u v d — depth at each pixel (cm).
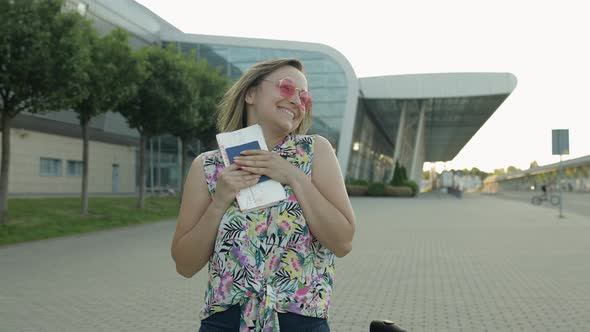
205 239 159
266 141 169
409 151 7406
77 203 2016
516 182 13762
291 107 164
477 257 990
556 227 1652
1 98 1402
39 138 3195
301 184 157
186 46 3847
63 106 1396
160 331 498
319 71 3925
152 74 1977
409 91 4519
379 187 4578
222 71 3844
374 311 570
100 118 3469
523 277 773
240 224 157
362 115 4900
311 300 156
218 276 159
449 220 1955
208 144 2728
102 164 3819
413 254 1036
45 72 1280
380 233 1468
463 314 552
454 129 6594
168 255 1035
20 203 1806
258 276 154
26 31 1248
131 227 1666
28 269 866
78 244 1224
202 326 163
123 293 673
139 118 2014
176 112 2034
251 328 152
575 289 679
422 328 499
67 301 624
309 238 159
